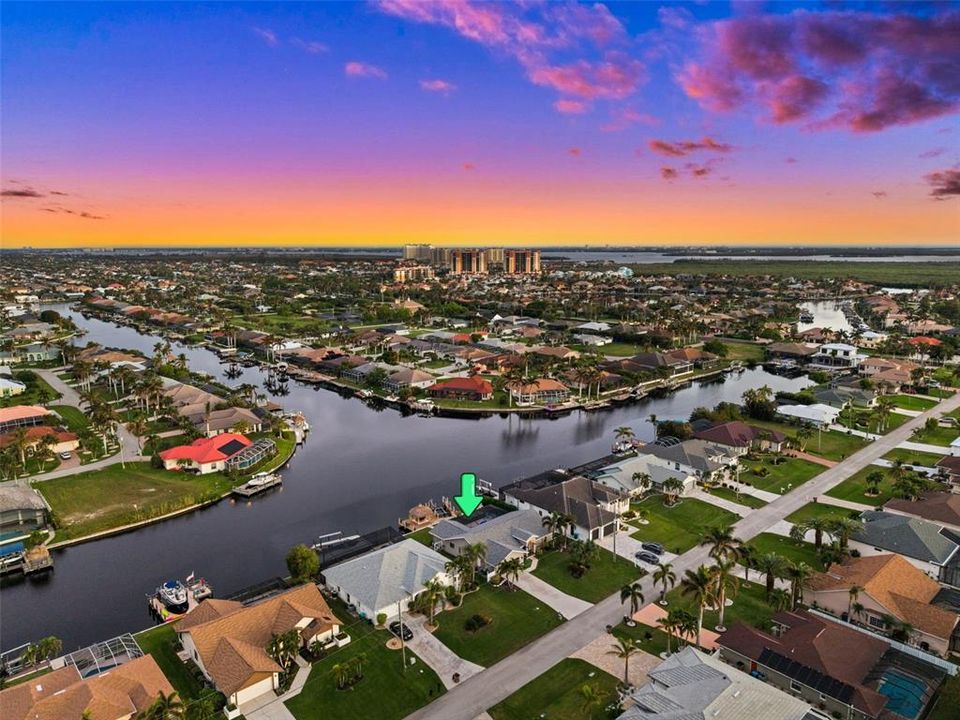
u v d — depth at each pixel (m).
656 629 81.31
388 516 119.88
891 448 153.00
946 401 197.62
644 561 99.06
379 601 83.94
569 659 75.69
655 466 131.62
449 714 66.75
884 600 80.75
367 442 167.12
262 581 96.31
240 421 165.25
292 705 68.31
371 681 72.12
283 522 117.38
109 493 125.94
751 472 136.88
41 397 193.12
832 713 65.00
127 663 70.06
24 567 98.75
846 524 98.25
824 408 174.62
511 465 148.50
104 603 91.00
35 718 61.28
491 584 93.12
